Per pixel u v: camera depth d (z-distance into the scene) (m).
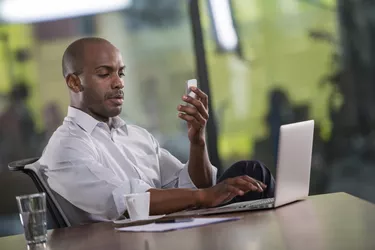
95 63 4.03
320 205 3.08
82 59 4.04
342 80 8.07
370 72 8.10
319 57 8.02
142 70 7.79
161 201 3.36
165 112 7.79
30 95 7.62
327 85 8.04
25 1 7.60
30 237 2.80
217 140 6.84
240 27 7.78
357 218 2.65
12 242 2.93
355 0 8.08
